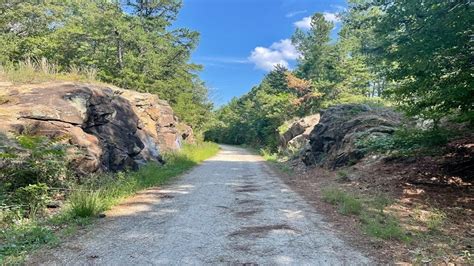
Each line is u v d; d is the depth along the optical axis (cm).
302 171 1642
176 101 3306
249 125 5519
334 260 466
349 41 3431
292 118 3675
